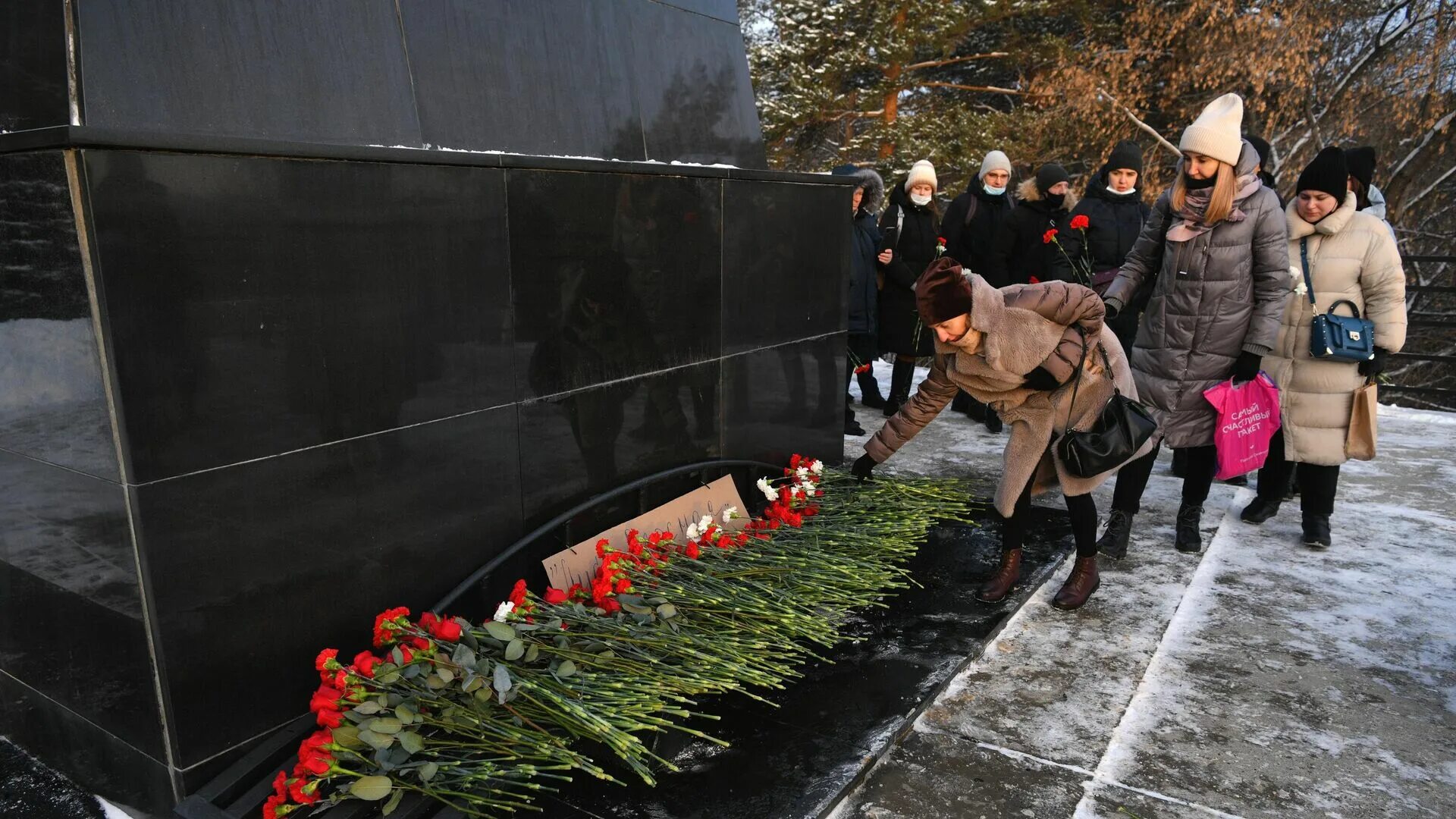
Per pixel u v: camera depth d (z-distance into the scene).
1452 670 2.76
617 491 2.94
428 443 2.33
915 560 3.49
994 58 15.40
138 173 1.71
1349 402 3.61
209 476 1.88
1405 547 3.80
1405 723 2.46
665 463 3.20
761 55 15.34
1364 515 4.23
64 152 1.64
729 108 3.60
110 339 1.70
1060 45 14.42
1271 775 2.22
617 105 3.02
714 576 2.77
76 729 2.11
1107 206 5.02
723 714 2.39
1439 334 14.12
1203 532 3.92
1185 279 3.44
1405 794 2.16
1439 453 5.37
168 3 1.89
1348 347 3.43
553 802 2.03
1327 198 3.53
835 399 4.26
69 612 2.00
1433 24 12.66
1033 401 2.93
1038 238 5.43
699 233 3.20
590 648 2.30
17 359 1.88
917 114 15.19
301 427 2.04
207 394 1.86
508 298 2.50
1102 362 2.88
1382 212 4.32
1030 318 2.64
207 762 1.95
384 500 2.24
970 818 2.05
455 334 2.36
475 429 2.46
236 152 1.83
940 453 5.19
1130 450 2.83
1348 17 13.12
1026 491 3.06
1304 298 3.63
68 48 1.73
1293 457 3.71
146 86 1.84
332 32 2.20
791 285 3.78
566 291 2.68
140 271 1.73
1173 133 15.52
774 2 15.41
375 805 1.92
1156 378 3.57
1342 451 3.63
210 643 1.93
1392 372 13.74
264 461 1.97
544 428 2.67
